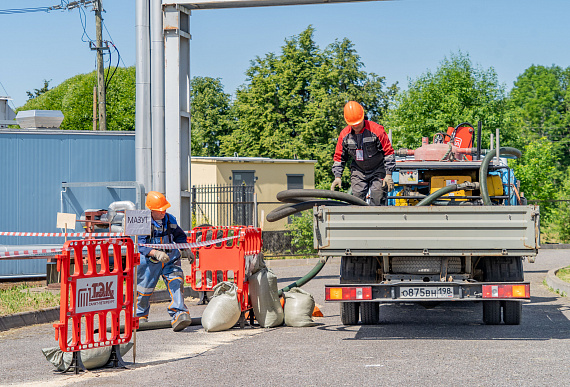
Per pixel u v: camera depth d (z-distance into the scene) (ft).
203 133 325.83
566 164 396.16
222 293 44.62
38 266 73.36
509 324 43.55
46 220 74.79
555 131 408.26
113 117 341.21
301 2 73.00
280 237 148.56
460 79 171.32
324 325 45.27
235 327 44.86
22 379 29.73
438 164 49.14
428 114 174.81
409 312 51.93
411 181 50.42
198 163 163.53
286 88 260.62
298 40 269.64
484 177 41.96
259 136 260.42
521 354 33.27
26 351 37.04
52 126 83.15
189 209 75.51
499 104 175.11
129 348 33.01
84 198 75.36
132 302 33.04
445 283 37.68
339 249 37.47
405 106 178.50
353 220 37.29
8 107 116.16
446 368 30.14
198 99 331.57
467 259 39.68
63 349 30.35
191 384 28.09
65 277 30.32
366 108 274.36
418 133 172.96
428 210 36.73
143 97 73.97
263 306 44.32
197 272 65.10
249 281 44.91
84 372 30.96
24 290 61.31
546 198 166.09
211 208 142.92
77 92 350.02
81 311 30.78
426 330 41.86
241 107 261.44
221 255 53.21
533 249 36.22
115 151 76.89
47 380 29.43
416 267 40.19
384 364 31.27
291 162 169.17
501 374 28.86
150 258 43.11
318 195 41.06
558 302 57.67
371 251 37.24
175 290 43.34
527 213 36.22
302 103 262.67
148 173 74.08
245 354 34.81
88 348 31.04
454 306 55.67
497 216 36.42
